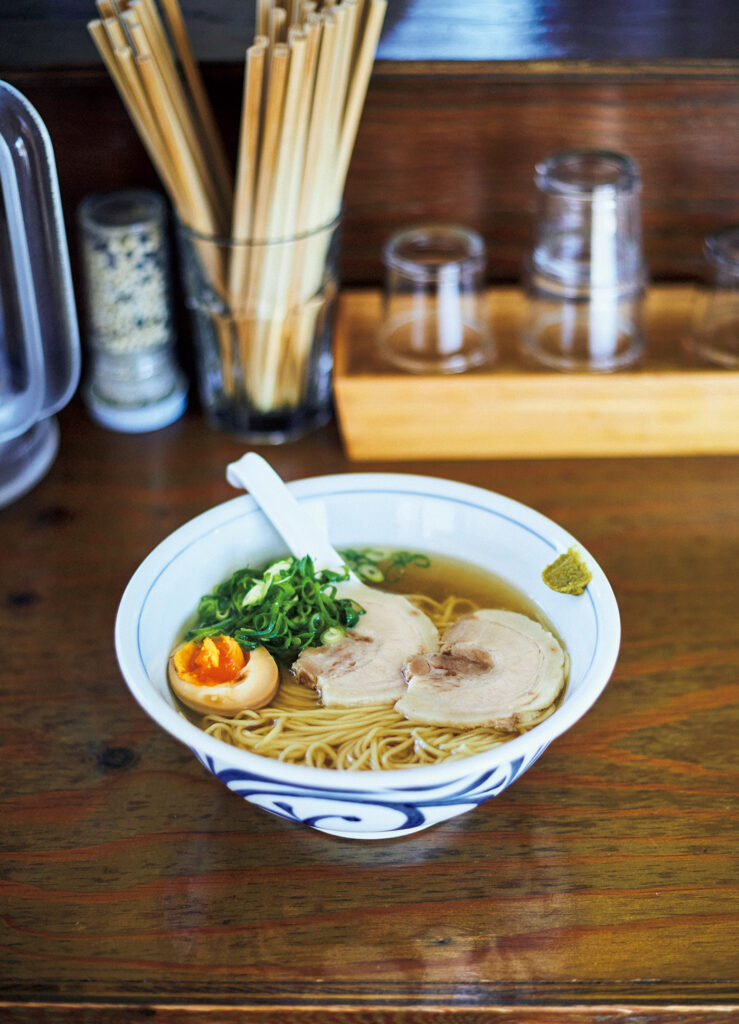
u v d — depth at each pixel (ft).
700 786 2.55
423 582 2.71
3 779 2.58
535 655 2.52
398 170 3.25
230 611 2.61
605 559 2.94
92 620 2.83
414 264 3.10
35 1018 2.31
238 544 2.66
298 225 2.95
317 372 3.20
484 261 3.26
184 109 2.89
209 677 2.51
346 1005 2.30
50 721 2.66
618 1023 2.32
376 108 3.16
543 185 3.13
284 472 3.12
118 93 3.13
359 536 2.74
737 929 2.37
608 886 2.43
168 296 3.20
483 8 3.17
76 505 3.06
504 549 2.66
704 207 3.32
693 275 3.41
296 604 2.60
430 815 2.33
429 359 3.16
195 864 2.46
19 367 3.02
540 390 3.06
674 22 3.19
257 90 2.77
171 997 2.30
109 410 3.23
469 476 3.12
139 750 2.62
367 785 2.20
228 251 2.96
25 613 2.84
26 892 2.42
